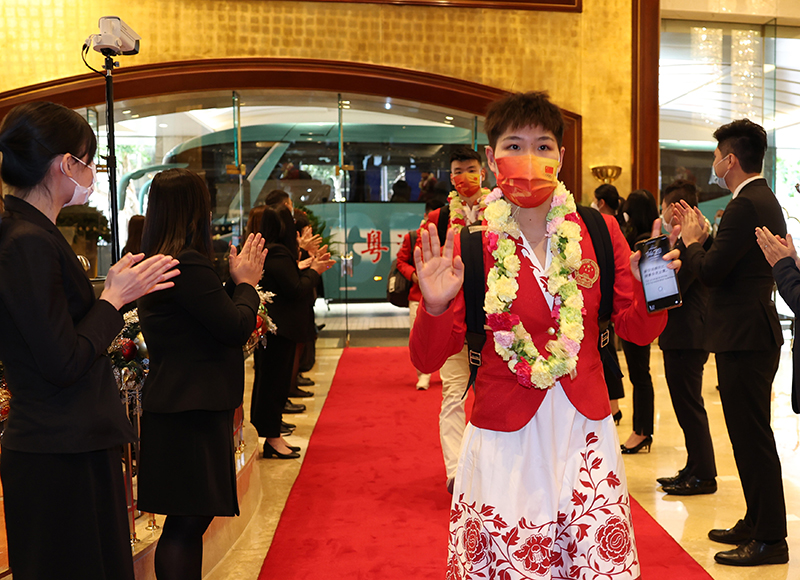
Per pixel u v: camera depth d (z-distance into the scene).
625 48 8.11
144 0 7.43
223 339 2.04
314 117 8.16
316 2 7.67
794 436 4.46
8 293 1.46
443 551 2.75
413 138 8.32
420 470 3.81
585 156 8.14
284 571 2.58
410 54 7.86
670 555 2.68
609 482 1.55
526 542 1.50
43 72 7.25
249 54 7.61
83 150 1.67
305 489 3.52
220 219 8.00
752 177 2.68
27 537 1.54
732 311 2.61
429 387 6.06
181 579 2.06
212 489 2.06
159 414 2.06
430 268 1.47
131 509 2.38
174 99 7.75
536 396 1.54
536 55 8.02
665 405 5.35
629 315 1.65
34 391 1.56
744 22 8.76
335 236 8.30
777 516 2.58
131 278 1.67
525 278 1.61
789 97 8.91
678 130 8.77
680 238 2.85
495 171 1.66
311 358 6.80
